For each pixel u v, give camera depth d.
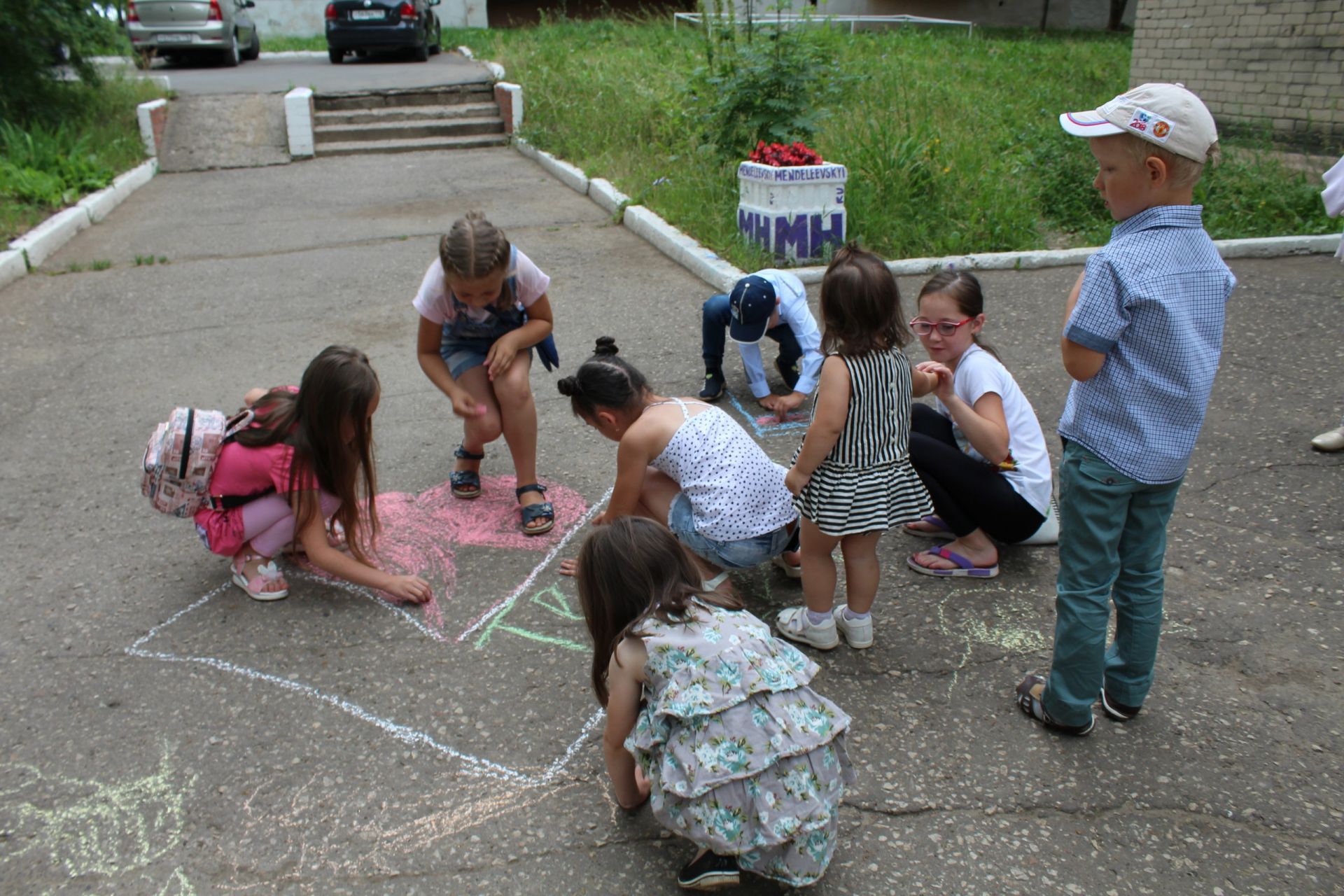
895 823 2.33
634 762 2.27
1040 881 2.16
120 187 9.55
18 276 7.03
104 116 11.45
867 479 2.71
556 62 12.89
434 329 3.61
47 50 10.85
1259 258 7.16
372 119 12.23
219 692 2.82
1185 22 11.02
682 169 8.64
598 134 10.68
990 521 3.25
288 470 3.10
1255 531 3.56
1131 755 2.53
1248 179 8.29
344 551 3.52
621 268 7.08
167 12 15.97
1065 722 2.55
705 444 2.94
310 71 15.49
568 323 6.00
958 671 2.87
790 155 6.57
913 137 8.03
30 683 2.86
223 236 8.17
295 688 2.84
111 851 2.29
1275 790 2.41
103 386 5.16
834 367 2.60
